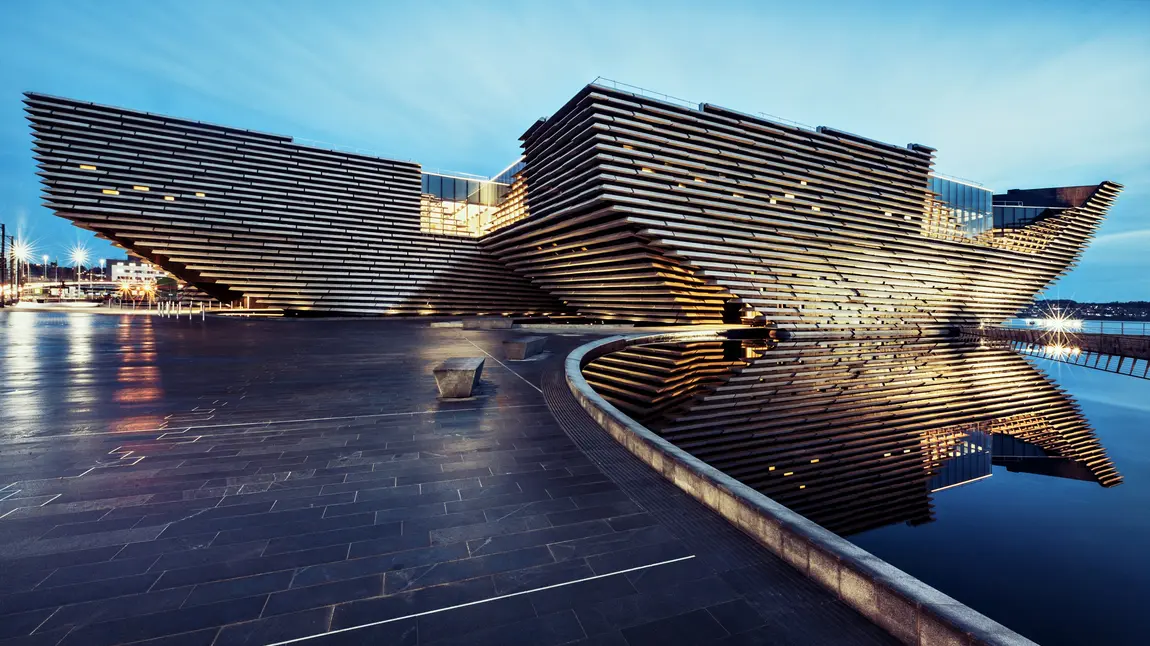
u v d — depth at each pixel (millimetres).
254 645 2568
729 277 35875
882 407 18047
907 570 9164
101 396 8805
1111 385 26375
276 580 3180
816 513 11203
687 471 4750
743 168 38469
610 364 20781
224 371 11898
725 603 2998
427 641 2625
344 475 5164
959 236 52656
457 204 50344
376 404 8570
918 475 13305
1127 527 11023
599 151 32844
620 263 38500
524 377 11656
